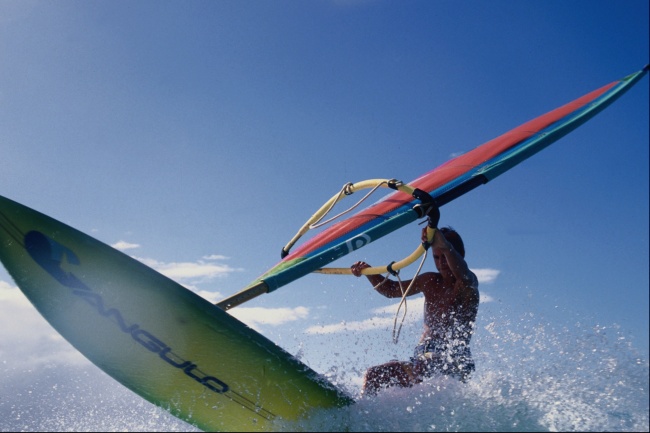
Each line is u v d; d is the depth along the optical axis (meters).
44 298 4.50
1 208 4.32
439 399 4.37
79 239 4.36
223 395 4.63
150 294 4.41
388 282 5.77
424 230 5.16
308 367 4.54
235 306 5.14
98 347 4.60
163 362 4.59
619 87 8.01
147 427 4.48
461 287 5.06
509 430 3.92
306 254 6.43
